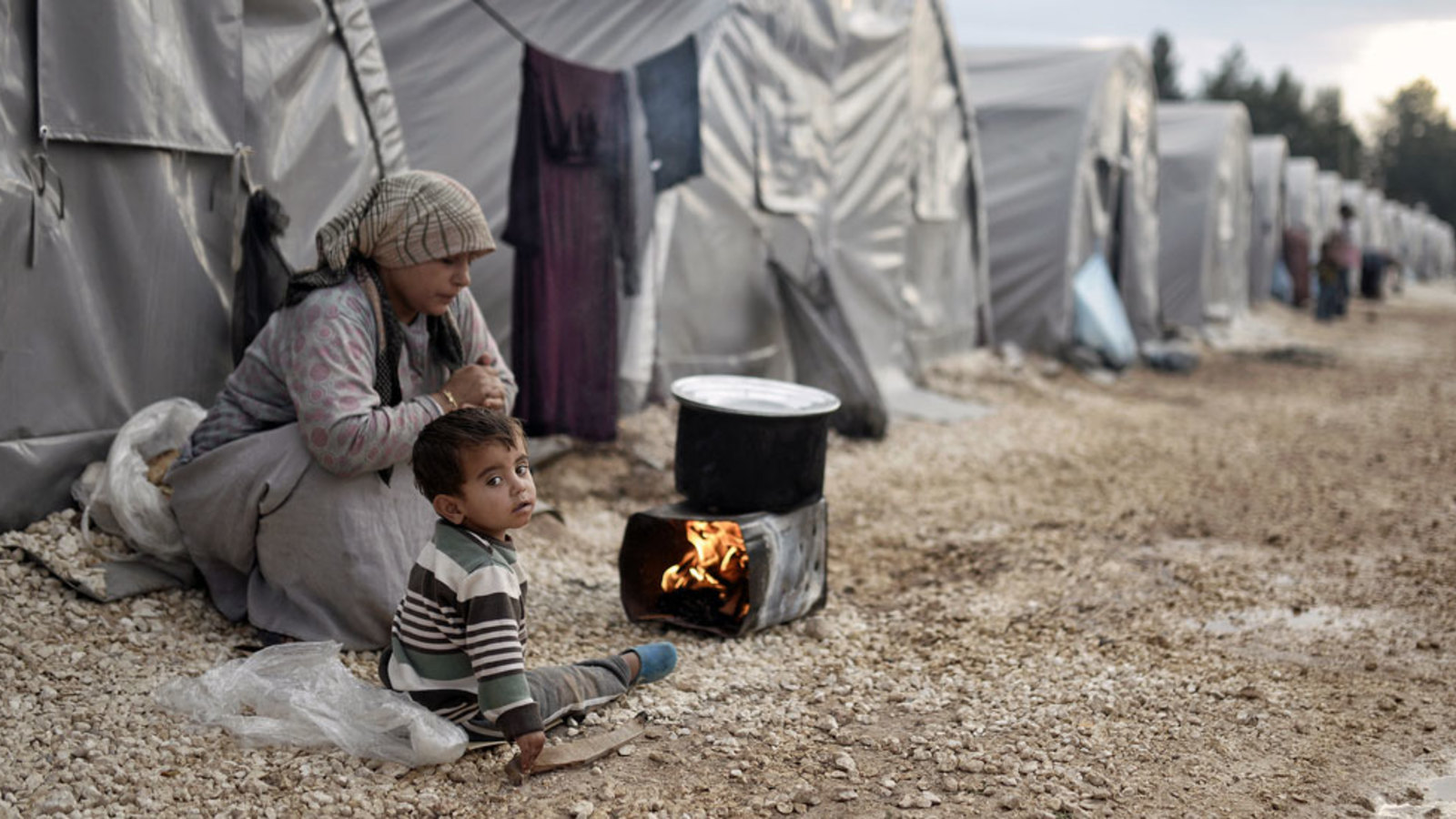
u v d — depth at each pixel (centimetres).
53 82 416
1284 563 584
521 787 318
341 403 378
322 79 526
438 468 315
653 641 439
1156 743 362
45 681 352
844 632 466
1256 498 746
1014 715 381
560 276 616
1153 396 1216
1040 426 997
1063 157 1322
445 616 323
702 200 816
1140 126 1544
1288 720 382
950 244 1220
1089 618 492
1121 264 1551
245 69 488
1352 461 882
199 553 416
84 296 438
